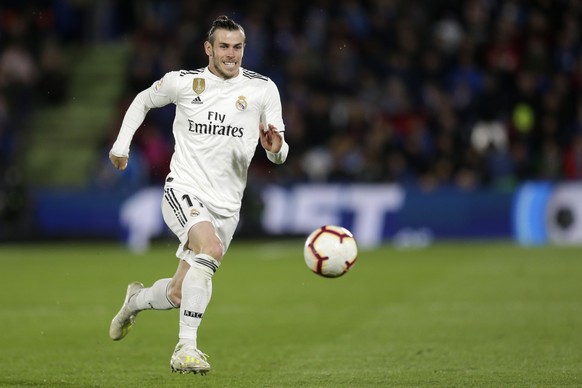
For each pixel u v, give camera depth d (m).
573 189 65.94
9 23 85.56
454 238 67.25
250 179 68.50
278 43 79.12
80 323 34.75
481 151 70.00
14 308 38.75
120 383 23.69
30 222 69.25
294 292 43.53
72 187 72.31
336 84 77.31
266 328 33.34
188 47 79.44
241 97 23.88
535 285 44.38
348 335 31.56
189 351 22.34
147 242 68.06
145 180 72.62
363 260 57.22
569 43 77.81
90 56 90.50
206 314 37.00
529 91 73.06
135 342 30.56
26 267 54.88
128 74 82.69
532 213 66.50
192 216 23.42
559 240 66.06
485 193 67.06
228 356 27.83
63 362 26.94
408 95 76.56
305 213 68.19
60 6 90.31
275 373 24.95
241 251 63.47
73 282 47.47
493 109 73.56
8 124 80.00
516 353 27.62
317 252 23.80
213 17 81.50
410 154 70.56
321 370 25.33
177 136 24.28
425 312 36.66
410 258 57.78
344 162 70.12
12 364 26.62
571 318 34.38
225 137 23.80
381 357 27.33
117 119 76.81
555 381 23.28
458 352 27.98
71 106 86.88
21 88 82.38
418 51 78.50
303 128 73.81
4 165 74.94
